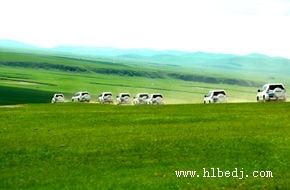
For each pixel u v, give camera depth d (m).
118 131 41.53
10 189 23.64
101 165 28.48
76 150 32.78
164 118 51.09
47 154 31.72
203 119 49.28
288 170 26.23
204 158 29.55
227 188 23.11
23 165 28.91
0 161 30.03
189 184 23.78
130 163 28.78
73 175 26.16
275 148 31.78
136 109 65.94
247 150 31.45
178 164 28.16
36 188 23.67
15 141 36.78
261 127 41.53
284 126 41.84
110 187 23.41
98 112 61.44
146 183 24.02
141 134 39.16
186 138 36.19
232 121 46.75
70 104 81.31
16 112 63.09
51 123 49.34
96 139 37.03
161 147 33.09
